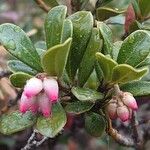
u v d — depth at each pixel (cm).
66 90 9
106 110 9
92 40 9
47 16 9
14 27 9
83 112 9
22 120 9
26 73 9
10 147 19
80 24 9
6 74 13
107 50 9
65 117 9
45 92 8
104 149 21
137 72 8
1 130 9
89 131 10
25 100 8
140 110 18
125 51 9
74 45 9
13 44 9
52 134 8
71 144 19
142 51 9
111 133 12
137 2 11
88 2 12
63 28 8
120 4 15
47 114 8
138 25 11
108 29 9
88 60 9
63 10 9
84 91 9
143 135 15
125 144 12
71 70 9
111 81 9
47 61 8
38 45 12
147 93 9
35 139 12
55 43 8
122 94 9
